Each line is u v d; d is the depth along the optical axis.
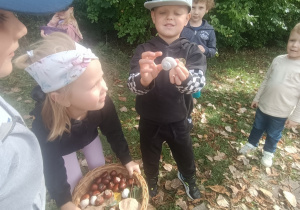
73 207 1.53
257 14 6.15
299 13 6.93
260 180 2.73
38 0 0.64
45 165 1.43
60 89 1.16
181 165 2.11
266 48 7.25
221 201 2.42
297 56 2.24
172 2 1.47
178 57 1.64
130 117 3.50
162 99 1.68
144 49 1.69
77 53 1.12
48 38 1.20
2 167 0.71
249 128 3.56
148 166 2.11
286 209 2.45
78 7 5.52
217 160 2.91
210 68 5.46
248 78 5.23
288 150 3.17
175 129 1.82
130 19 4.83
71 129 1.43
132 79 1.56
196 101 4.08
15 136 0.80
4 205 0.79
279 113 2.44
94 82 1.18
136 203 1.64
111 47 5.55
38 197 1.00
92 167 1.93
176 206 2.34
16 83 3.95
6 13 0.69
